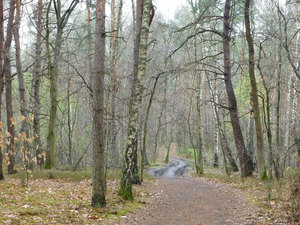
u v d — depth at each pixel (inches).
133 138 429.4
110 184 534.3
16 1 563.5
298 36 733.9
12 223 238.4
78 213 305.0
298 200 272.2
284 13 641.0
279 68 612.1
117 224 289.0
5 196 342.3
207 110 1818.4
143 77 453.1
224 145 906.7
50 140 613.9
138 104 440.5
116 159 641.6
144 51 461.4
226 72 629.9
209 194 515.5
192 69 611.2
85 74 758.5
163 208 396.2
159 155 1979.6
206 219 336.5
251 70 591.2
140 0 612.4
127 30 1190.3
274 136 901.8
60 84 818.8
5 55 589.6
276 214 314.7
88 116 991.0
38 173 579.2
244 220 315.6
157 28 993.5
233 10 712.4
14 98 858.1
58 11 660.1
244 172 647.8
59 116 1104.2
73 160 850.1
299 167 279.1
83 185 505.7
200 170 869.2
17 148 583.8
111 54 794.2
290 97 848.3
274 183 474.0
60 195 386.3
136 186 567.5
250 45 590.9
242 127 1149.1
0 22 449.4
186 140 1894.7
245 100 1104.2
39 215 276.4
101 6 338.3
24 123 586.9
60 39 639.8
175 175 955.3
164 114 1643.7
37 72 675.4
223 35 625.3
